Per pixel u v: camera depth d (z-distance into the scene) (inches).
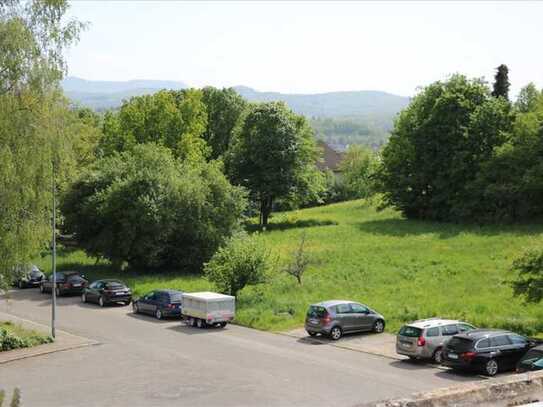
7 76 973.2
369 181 2992.1
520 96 2952.8
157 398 723.4
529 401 323.0
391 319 1174.3
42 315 1376.7
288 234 2325.3
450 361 842.2
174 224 1830.7
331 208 3235.7
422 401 305.9
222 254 1417.3
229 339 1096.2
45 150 994.7
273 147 2655.0
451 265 1589.6
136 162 1929.1
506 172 2256.4
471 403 315.6
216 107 3233.3
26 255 1007.6
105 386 782.5
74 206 1878.7
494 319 1093.1
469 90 2539.4
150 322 1288.1
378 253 1817.2
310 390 752.3
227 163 2842.0
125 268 1957.4
